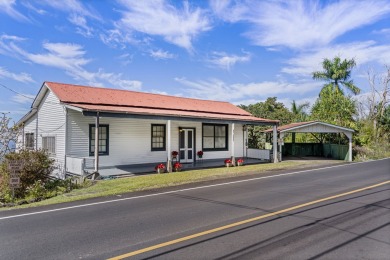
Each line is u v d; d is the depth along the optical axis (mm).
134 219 6809
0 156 15352
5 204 9289
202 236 5562
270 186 11086
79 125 15695
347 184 11336
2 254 4875
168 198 9141
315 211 7305
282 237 5465
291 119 33000
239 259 4531
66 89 17078
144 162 17656
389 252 4781
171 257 4656
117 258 4656
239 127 22703
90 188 11078
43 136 17797
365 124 32094
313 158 23875
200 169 16688
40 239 5559
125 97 18891
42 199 10227
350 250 4859
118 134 16766
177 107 19672
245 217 6812
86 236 5684
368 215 6926
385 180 12258
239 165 18562
